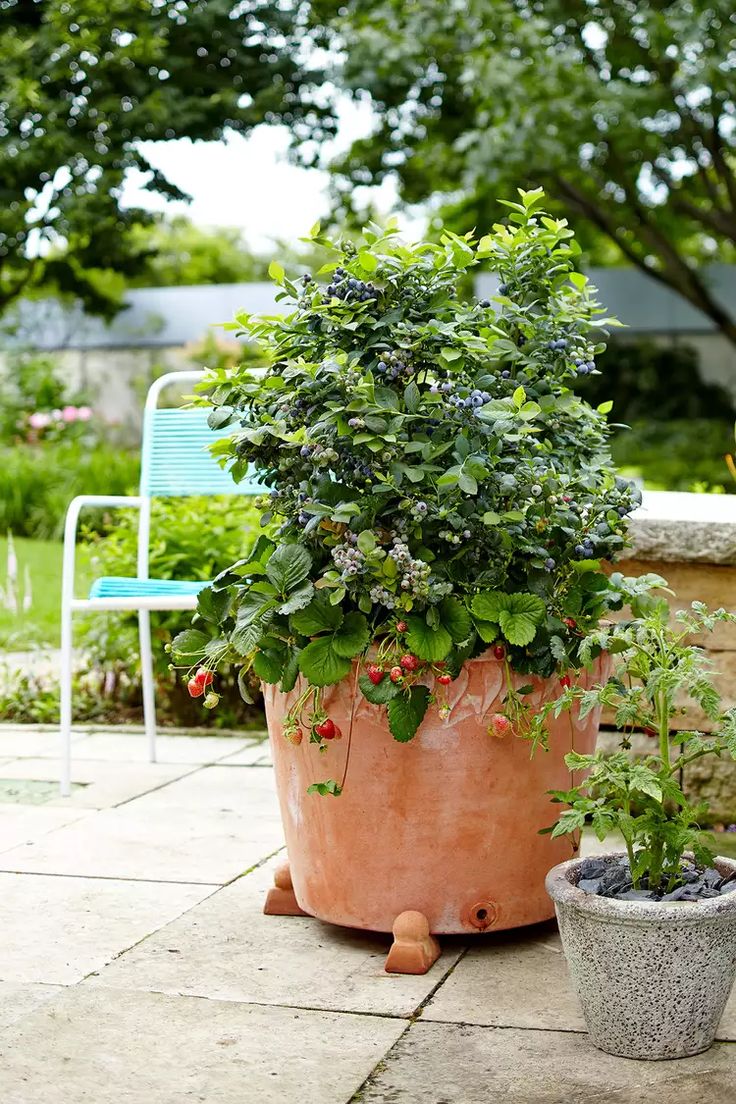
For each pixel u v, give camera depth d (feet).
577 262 8.77
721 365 48.75
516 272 7.93
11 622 19.34
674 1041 5.90
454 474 6.71
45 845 9.46
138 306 48.06
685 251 59.36
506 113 28.63
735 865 6.40
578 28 31.40
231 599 7.36
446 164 35.35
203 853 9.25
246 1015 6.46
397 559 6.64
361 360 7.44
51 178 28.17
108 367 48.03
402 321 7.35
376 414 7.00
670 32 27.84
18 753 12.74
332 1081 5.71
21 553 26.86
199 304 47.78
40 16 28.63
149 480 12.04
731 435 42.98
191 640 7.46
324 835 7.31
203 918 7.92
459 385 7.48
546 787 7.31
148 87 27.61
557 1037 6.18
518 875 7.32
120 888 8.48
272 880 8.64
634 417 47.65
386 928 7.29
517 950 7.42
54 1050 6.06
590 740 7.68
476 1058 5.94
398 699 6.80
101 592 11.30
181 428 12.08
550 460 7.66
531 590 7.17
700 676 6.01
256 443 7.13
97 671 14.82
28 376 41.39
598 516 7.53
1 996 6.71
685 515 9.86
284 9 29.86
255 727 13.87
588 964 5.93
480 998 6.68
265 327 7.66
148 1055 5.99
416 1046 6.08
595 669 7.47
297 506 7.23
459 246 7.45
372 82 29.96
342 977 6.97
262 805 10.57
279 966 7.13
